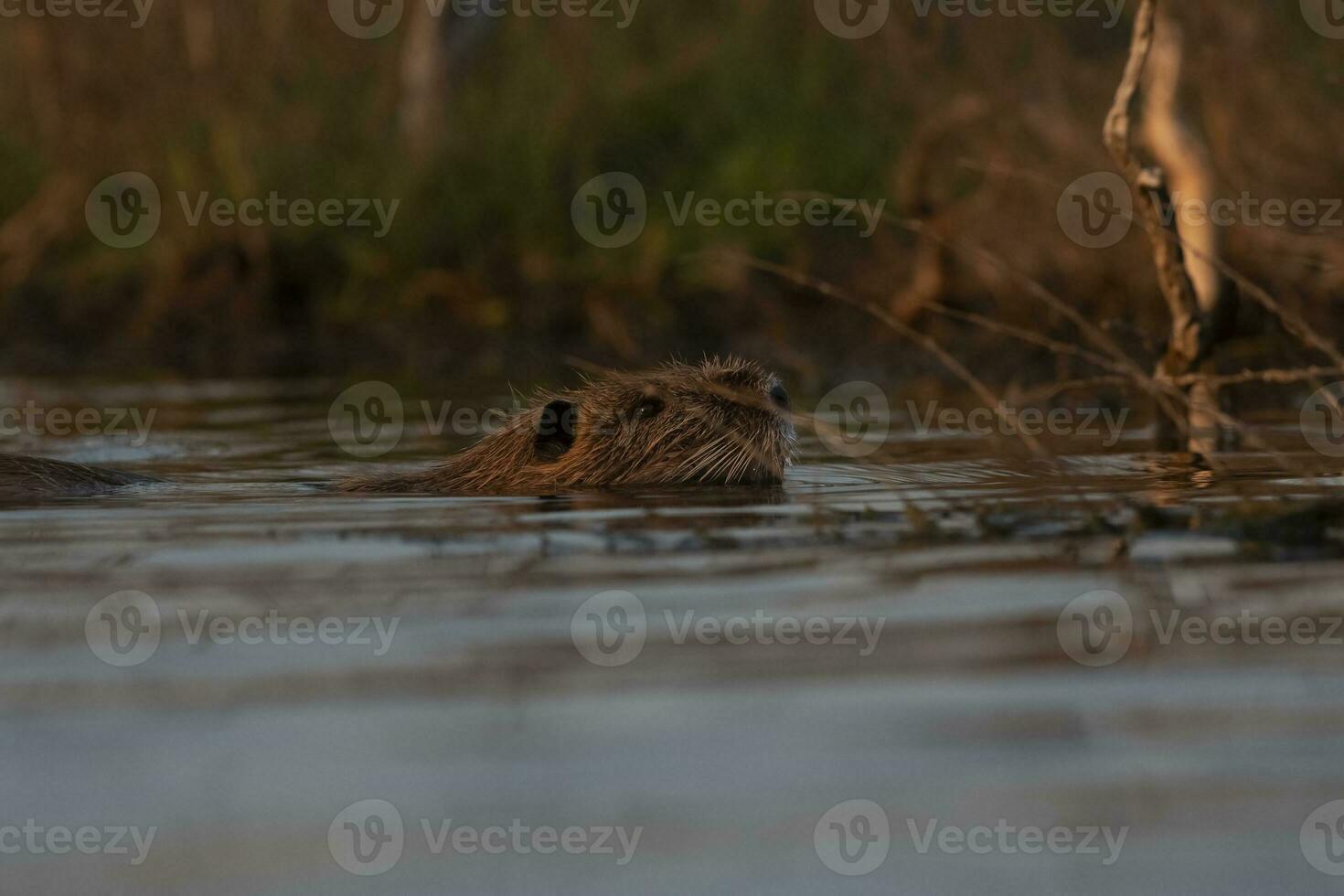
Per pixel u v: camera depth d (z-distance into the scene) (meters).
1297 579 9.25
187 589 9.47
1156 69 16.95
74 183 30.83
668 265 28.47
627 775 6.49
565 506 12.63
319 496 13.57
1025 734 6.85
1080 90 26.02
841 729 6.94
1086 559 9.91
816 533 10.97
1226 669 7.63
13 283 30.88
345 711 7.21
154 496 13.69
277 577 9.76
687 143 30.36
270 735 6.95
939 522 11.23
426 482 14.48
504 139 30.05
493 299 28.72
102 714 7.21
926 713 7.12
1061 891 5.53
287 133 30.41
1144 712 7.07
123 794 6.35
